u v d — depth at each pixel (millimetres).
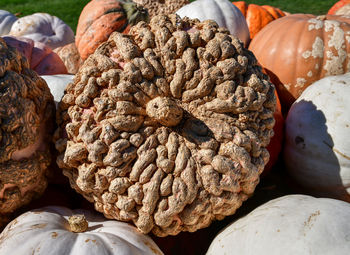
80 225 748
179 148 740
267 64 1147
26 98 761
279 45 1134
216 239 787
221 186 732
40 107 784
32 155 778
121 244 722
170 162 729
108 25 1284
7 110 725
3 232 759
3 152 731
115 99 741
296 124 927
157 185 722
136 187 725
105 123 739
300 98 967
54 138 792
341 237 704
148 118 754
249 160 746
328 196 913
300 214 741
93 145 730
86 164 747
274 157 958
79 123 751
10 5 3377
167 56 765
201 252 843
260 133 780
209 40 787
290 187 967
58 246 706
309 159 902
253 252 720
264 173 965
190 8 1355
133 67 751
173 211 722
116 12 1309
